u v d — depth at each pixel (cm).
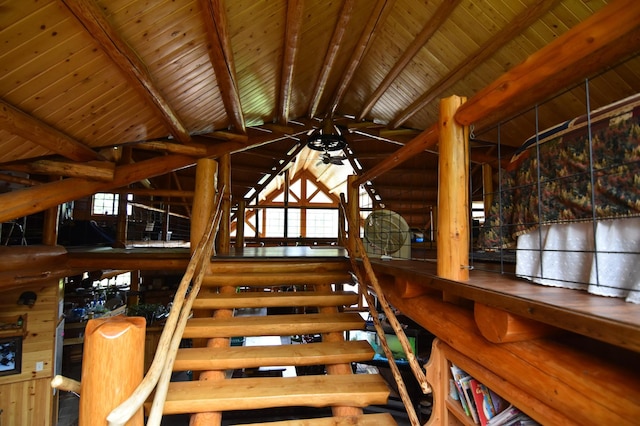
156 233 1114
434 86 576
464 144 183
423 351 639
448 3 414
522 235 176
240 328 263
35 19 220
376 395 204
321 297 313
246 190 1100
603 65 112
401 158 259
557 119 516
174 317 199
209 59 391
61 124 334
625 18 92
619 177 128
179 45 338
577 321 101
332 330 274
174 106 442
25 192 362
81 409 125
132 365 129
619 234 128
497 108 153
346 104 791
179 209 1089
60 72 273
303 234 1702
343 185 1605
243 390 204
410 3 459
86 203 1030
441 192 185
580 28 104
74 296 821
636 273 119
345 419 194
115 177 452
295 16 397
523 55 456
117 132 414
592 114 140
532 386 126
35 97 280
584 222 143
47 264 433
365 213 1174
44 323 489
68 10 227
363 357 241
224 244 541
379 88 654
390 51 563
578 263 145
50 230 472
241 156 924
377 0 449
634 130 123
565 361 120
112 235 930
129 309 785
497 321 140
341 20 465
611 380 103
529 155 175
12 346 465
